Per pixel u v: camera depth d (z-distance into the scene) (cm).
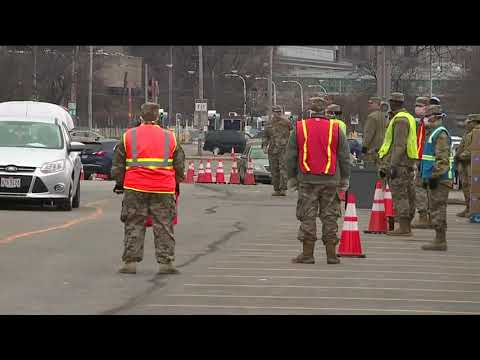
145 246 3544
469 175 5294
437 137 3600
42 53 16438
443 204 3628
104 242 3609
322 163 3131
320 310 2314
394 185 4109
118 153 2861
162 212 2862
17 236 3753
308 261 3175
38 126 5181
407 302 2452
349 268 3088
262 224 4559
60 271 2870
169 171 2850
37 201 5000
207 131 19512
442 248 3644
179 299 2431
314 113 3156
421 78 15538
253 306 2352
